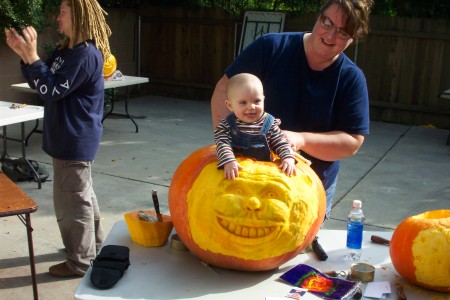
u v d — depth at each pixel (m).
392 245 2.19
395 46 9.46
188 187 2.11
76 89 3.32
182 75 11.41
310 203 2.07
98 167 6.28
